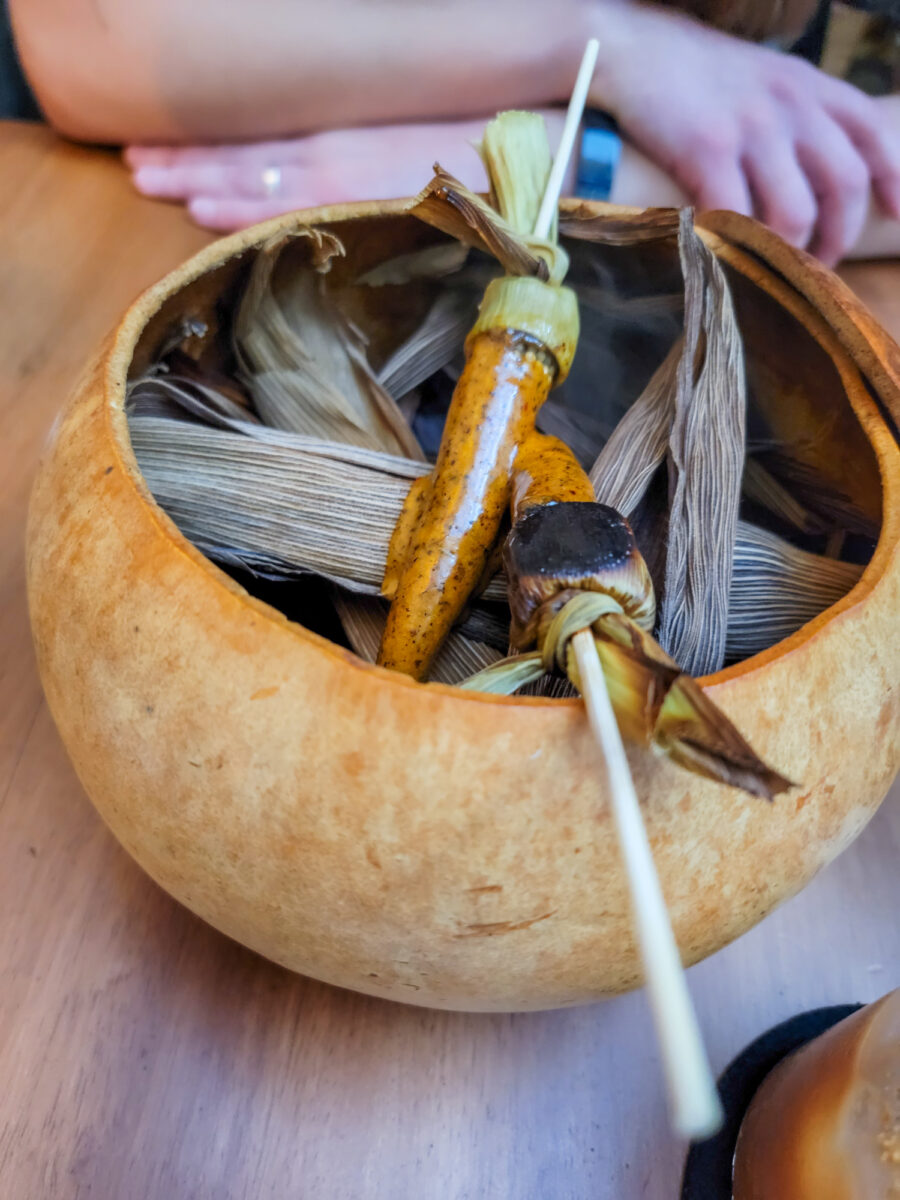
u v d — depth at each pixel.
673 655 0.23
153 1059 0.24
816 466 0.27
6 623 0.31
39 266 0.41
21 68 0.49
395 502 0.25
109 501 0.18
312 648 0.16
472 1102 0.24
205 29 0.42
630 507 0.25
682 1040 0.11
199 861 0.18
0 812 0.27
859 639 0.18
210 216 0.44
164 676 0.17
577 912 0.17
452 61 0.43
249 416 0.28
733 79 0.43
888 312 0.44
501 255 0.24
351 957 0.19
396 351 0.32
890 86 0.47
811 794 0.18
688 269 0.24
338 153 0.45
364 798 0.16
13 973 0.25
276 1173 0.23
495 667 0.18
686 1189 0.24
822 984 0.27
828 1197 0.20
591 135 0.44
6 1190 0.22
